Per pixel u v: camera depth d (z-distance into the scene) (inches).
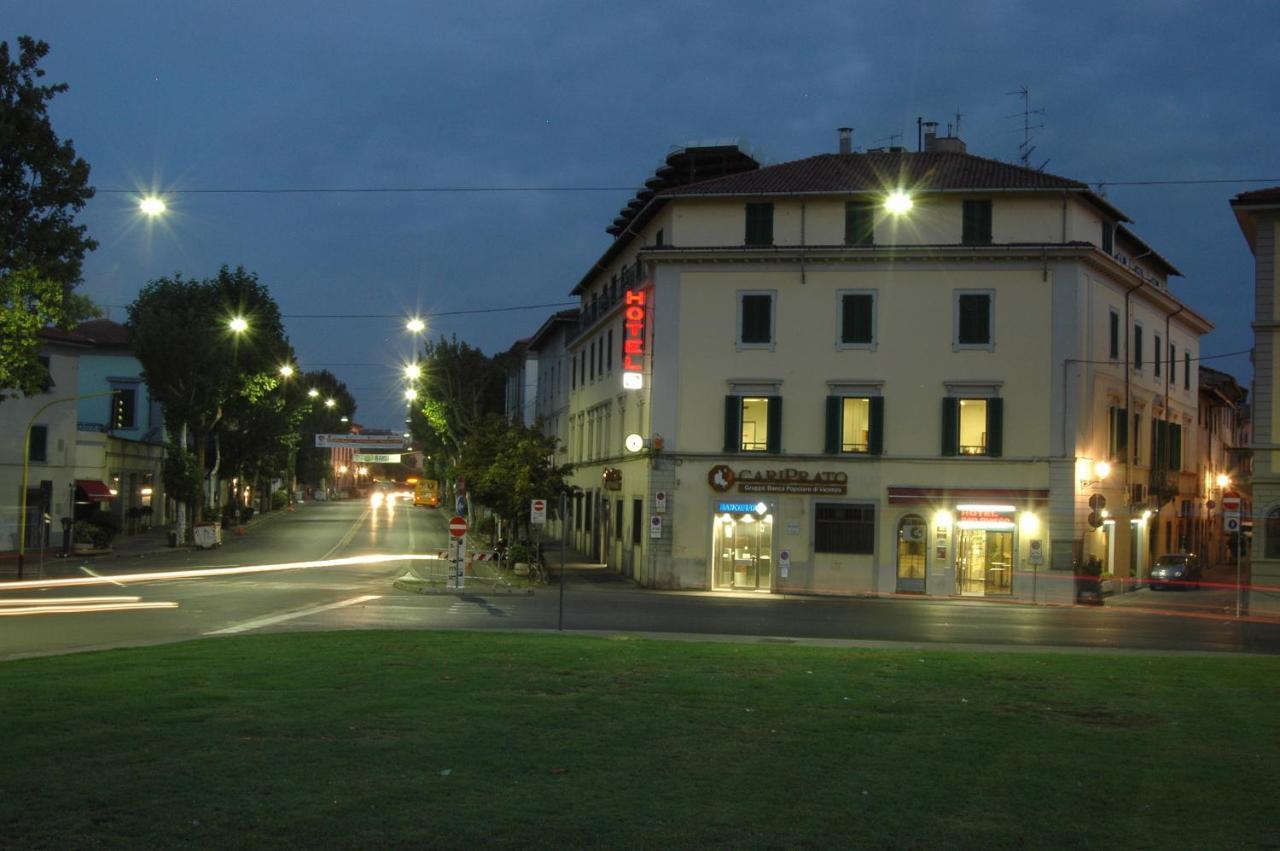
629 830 332.2
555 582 1745.8
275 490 4537.4
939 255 1662.2
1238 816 369.4
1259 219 1546.5
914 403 1670.8
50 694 531.8
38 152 1332.4
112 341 3009.4
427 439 4001.0
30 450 2155.5
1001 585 1631.4
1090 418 1690.5
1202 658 815.7
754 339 1713.8
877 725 502.6
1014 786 400.5
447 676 604.7
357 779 378.9
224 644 751.7
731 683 610.2
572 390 2669.8
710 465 1708.9
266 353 2652.6
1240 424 3769.7
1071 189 1632.6
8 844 306.2
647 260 1738.4
